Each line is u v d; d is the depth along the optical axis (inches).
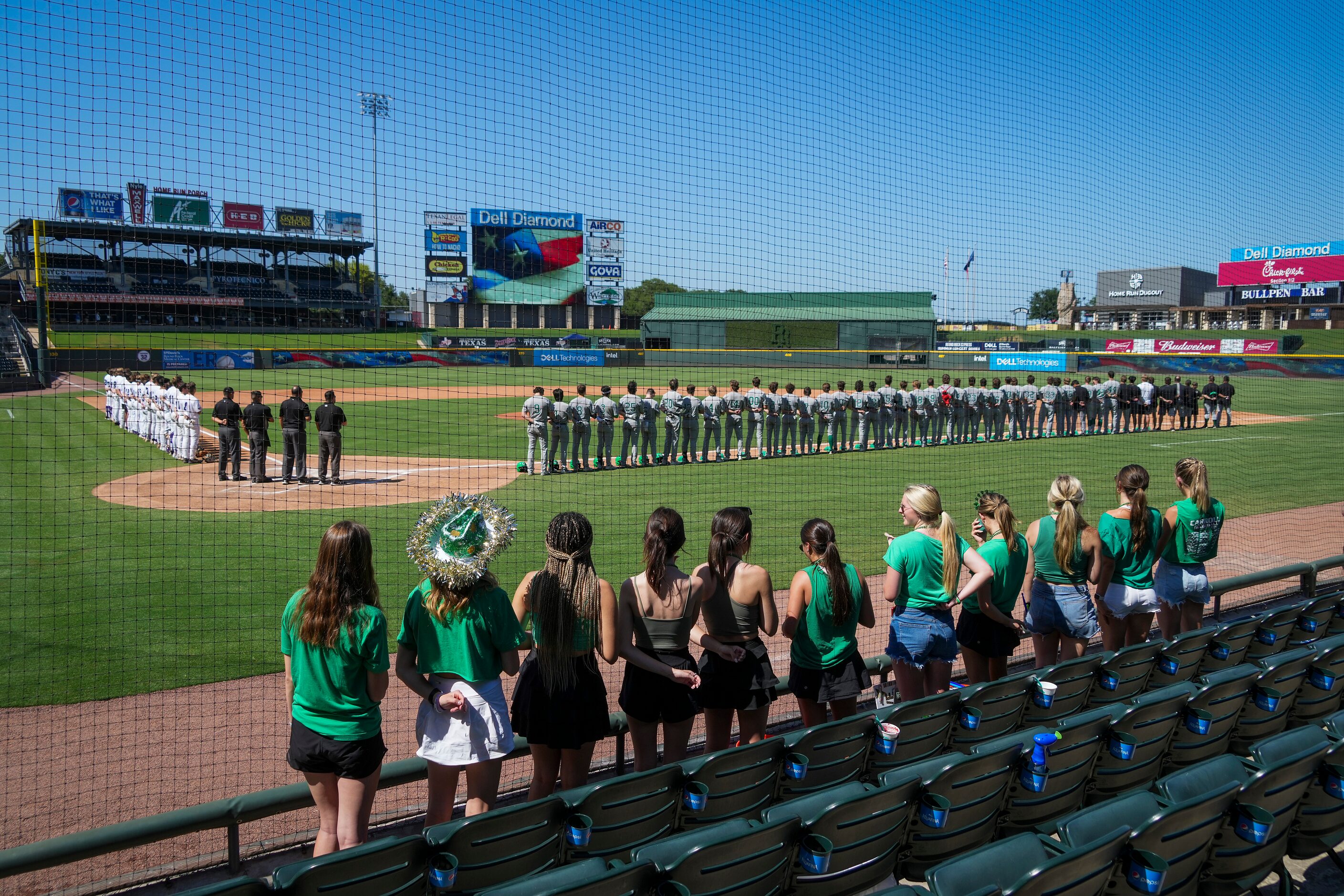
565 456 669.3
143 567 374.0
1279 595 343.6
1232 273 2230.6
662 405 711.1
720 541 179.8
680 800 140.9
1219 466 694.5
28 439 827.4
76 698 240.5
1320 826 144.5
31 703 236.8
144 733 219.9
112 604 323.0
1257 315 2151.8
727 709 184.7
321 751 142.9
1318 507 533.0
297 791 157.8
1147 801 130.0
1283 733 156.9
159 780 195.5
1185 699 165.8
